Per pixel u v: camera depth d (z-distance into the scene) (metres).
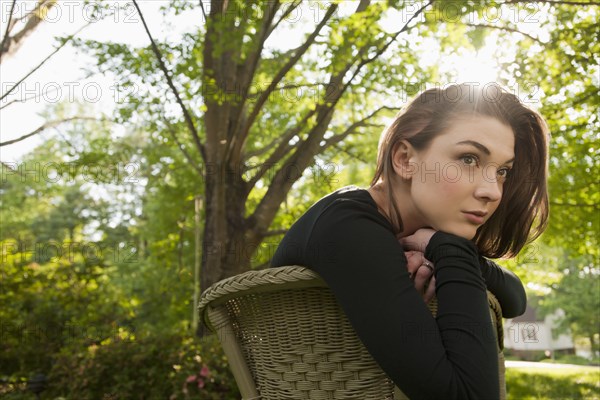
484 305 0.87
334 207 0.90
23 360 6.04
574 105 6.34
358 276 0.84
